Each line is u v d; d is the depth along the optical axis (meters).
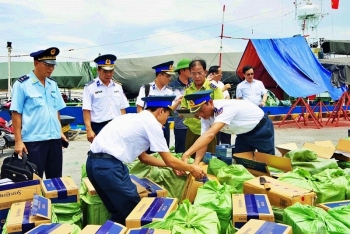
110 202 3.10
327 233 2.24
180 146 5.54
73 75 16.98
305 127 12.62
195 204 2.71
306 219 2.33
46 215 2.56
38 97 3.92
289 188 2.91
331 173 3.30
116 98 4.95
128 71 14.98
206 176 3.34
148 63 15.19
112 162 2.89
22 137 3.90
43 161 4.00
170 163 3.03
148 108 3.04
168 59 15.52
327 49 19.98
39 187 3.07
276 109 13.70
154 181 3.52
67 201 3.13
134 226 2.48
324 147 4.36
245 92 7.75
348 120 14.57
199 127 4.67
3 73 18.00
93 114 4.86
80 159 7.57
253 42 13.17
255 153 3.88
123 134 2.91
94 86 4.82
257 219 2.45
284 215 2.47
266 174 3.45
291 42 14.24
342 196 3.05
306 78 13.06
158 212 2.60
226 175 3.28
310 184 3.06
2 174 3.48
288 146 4.73
